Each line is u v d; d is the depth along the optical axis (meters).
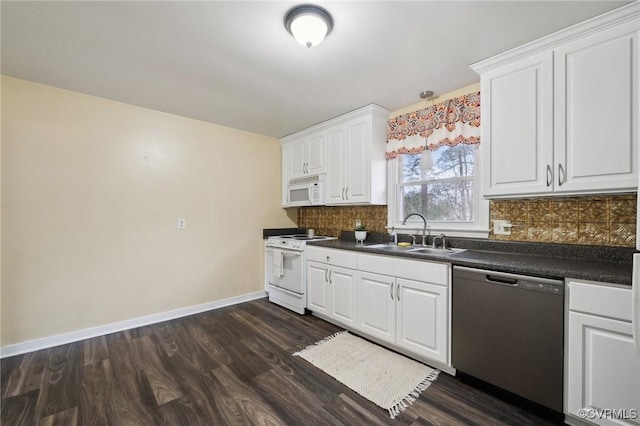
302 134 3.67
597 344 1.38
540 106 1.76
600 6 1.45
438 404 1.69
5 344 2.23
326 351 2.33
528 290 1.58
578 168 1.63
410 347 2.16
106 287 2.68
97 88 2.44
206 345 2.44
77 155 2.53
